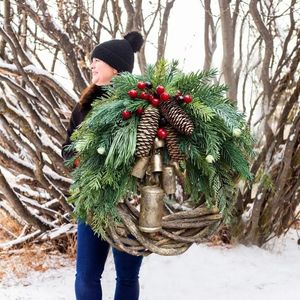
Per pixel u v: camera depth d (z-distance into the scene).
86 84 3.20
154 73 1.68
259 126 3.51
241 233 3.58
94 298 1.91
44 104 3.01
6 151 3.10
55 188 3.21
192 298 2.66
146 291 2.77
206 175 1.68
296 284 2.89
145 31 3.69
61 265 3.15
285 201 3.52
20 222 3.58
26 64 3.04
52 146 3.08
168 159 1.60
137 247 1.64
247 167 1.72
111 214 1.59
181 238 1.61
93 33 3.39
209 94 1.72
